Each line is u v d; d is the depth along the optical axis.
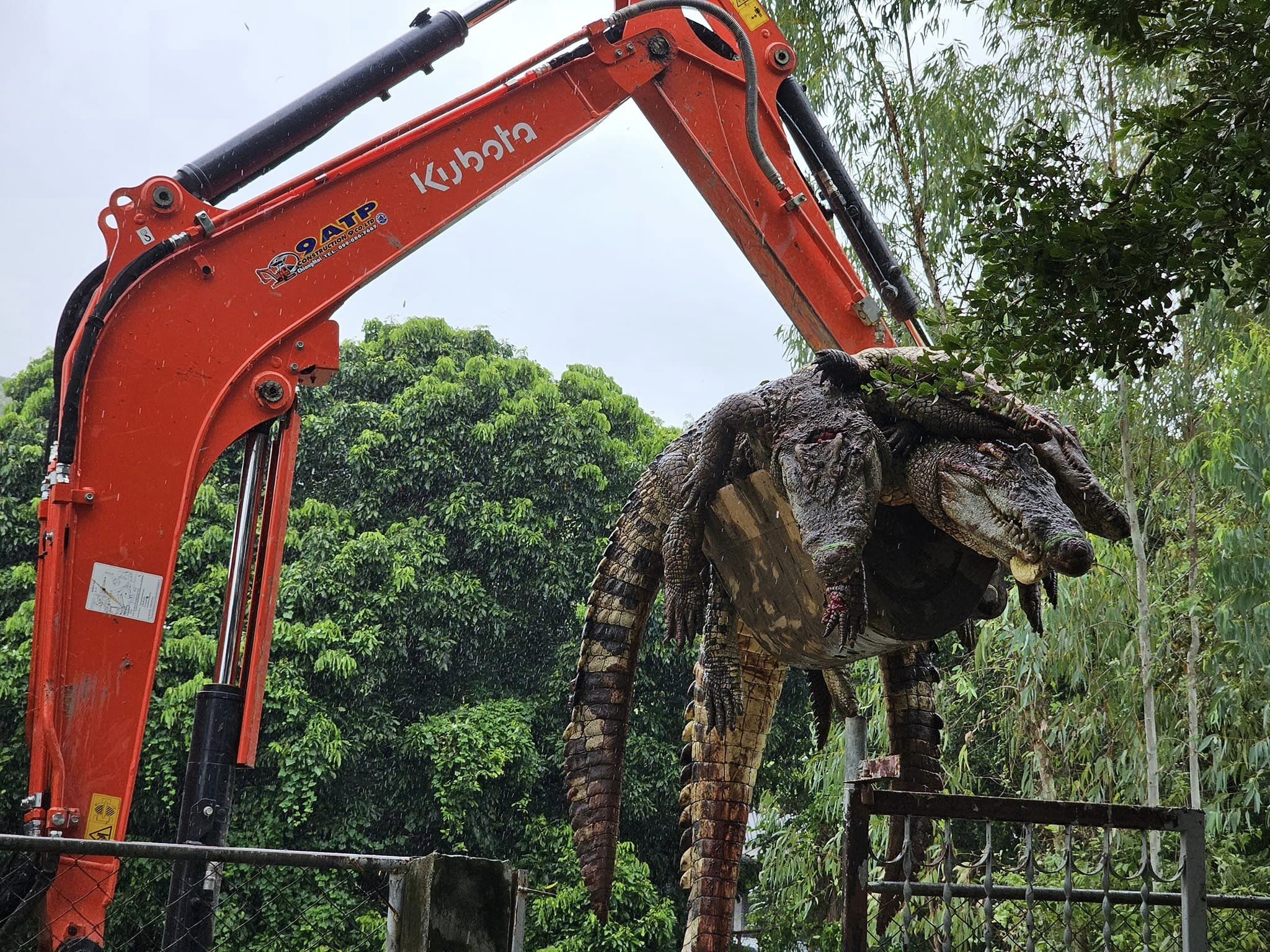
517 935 3.54
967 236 5.10
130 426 6.46
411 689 15.55
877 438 4.95
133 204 6.71
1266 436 9.84
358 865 3.60
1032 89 11.71
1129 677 11.03
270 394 6.70
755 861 16.91
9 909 5.77
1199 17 4.96
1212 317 10.72
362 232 7.01
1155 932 8.59
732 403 5.44
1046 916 8.98
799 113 7.79
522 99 7.33
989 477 4.71
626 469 17.09
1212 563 10.15
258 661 6.42
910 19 11.99
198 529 15.52
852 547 4.65
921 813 4.25
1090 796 11.41
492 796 14.77
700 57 7.57
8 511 15.16
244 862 3.48
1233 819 10.73
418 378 17.78
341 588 15.03
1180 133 4.89
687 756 6.57
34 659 6.09
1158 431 11.28
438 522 16.47
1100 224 4.80
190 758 6.17
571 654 15.89
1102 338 4.95
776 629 5.68
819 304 7.55
